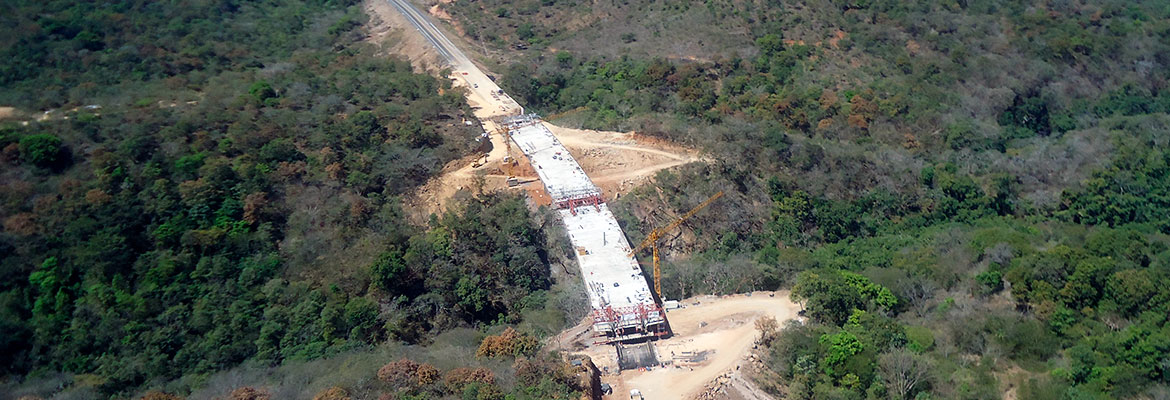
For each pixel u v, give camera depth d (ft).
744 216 503.61
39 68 585.63
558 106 649.61
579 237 447.83
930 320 410.11
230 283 420.36
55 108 526.98
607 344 393.09
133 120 495.41
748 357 384.06
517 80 652.07
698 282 443.73
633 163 520.83
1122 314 399.85
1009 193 561.43
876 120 634.43
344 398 324.80
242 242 436.76
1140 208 543.39
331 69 655.76
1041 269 421.18
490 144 531.50
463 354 372.38
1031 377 369.09
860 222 527.40
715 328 409.28
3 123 481.05
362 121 510.58
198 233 430.20
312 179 475.72
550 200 483.92
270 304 414.41
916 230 530.68
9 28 618.44
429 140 516.73
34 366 380.37
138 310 397.80
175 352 391.86
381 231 458.50
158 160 460.14
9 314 385.50
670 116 591.37
